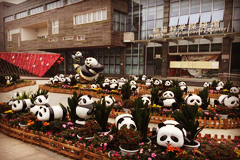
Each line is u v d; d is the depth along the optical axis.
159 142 4.21
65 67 33.84
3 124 6.39
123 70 27.39
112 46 26.36
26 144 5.55
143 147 4.50
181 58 23.08
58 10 29.41
